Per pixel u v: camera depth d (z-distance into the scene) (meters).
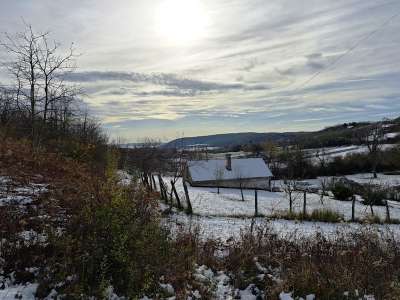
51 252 7.13
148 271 6.73
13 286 6.20
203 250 9.05
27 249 7.08
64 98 20.02
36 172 13.60
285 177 66.69
